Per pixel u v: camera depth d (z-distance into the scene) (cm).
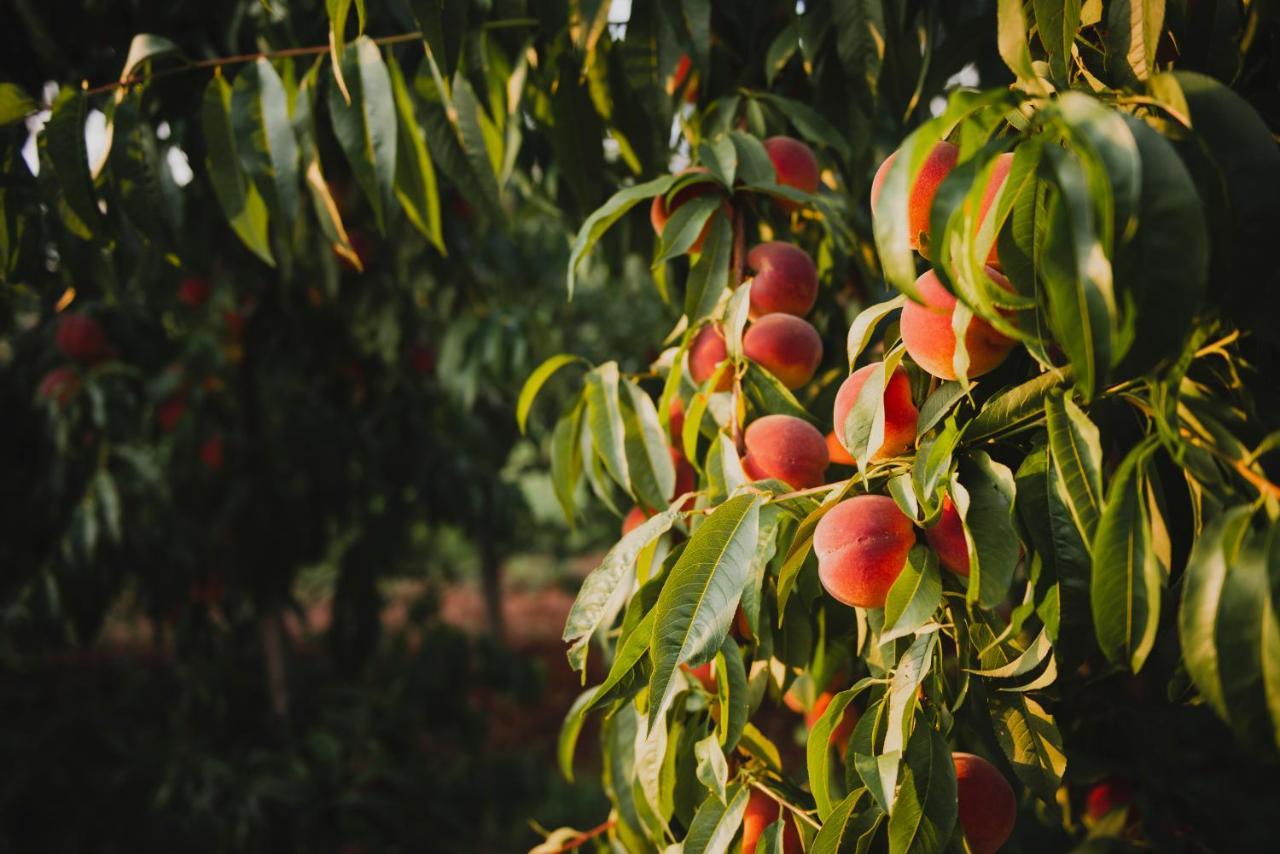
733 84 158
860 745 90
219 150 137
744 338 119
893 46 141
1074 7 89
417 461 391
